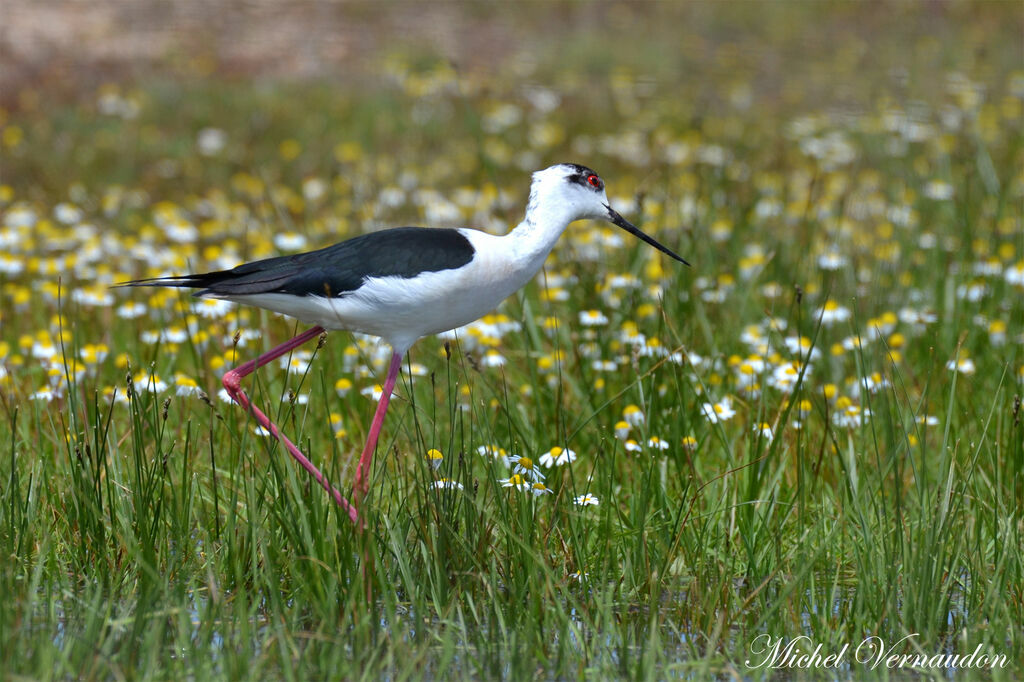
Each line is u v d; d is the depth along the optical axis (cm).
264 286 861
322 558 778
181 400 1077
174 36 3142
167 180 2112
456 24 3438
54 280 1422
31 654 688
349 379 1129
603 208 977
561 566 826
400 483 920
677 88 2917
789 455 962
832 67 3105
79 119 2459
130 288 1431
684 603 787
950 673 729
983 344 1229
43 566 789
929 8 3662
